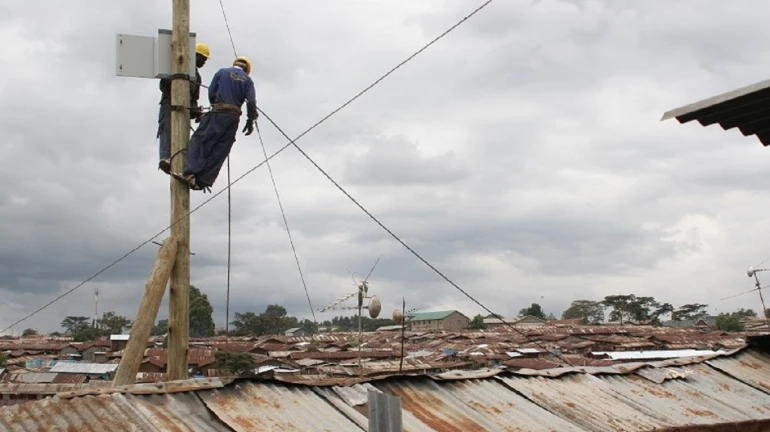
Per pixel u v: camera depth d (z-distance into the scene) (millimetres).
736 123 4453
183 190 6438
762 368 9211
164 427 4598
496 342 57156
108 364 36562
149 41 6590
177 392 5145
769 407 7746
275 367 40188
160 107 7000
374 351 49719
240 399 5312
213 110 6500
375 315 11477
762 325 64250
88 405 4738
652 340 55656
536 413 6441
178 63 6527
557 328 70625
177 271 6266
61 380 32531
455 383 6883
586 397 7211
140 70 6527
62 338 86812
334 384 6195
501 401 6602
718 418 7145
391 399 3719
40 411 4590
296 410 5391
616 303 104375
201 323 76688
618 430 6324
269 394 5523
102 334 85062
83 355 55625
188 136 6523
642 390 7844
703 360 9180
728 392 8156
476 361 41844
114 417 4633
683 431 6441
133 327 5789
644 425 6555
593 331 64750
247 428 4840
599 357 39969
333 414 5500
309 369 34719
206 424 4863
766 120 4418
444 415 6035
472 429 5777
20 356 55719
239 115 6617
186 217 6406
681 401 7609
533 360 36281
